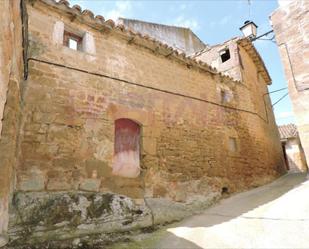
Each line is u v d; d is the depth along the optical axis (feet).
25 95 12.92
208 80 24.21
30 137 12.53
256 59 34.35
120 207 14.19
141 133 17.52
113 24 17.37
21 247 10.19
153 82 19.34
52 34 14.89
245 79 29.94
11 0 7.87
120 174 15.65
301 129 12.71
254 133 27.66
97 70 16.24
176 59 21.61
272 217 13.55
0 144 9.69
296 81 13.46
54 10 15.31
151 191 16.57
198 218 16.16
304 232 10.81
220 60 32.01
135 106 17.53
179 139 19.51
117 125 16.84
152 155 17.51
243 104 27.71
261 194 20.44
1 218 9.46
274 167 30.50
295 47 13.88
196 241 11.92
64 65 14.84
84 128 14.57
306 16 13.70
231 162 22.90
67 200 12.48
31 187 11.86
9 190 10.34
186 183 18.66
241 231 12.46
